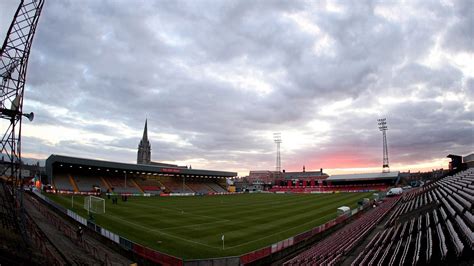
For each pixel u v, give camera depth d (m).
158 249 27.84
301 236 30.38
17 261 16.73
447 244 19.06
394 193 86.81
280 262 25.84
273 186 159.75
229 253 26.89
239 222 42.75
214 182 142.38
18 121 23.64
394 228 31.81
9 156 23.42
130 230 35.84
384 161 136.38
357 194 107.00
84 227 35.47
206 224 40.72
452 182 58.00
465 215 24.09
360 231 32.41
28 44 24.39
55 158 81.75
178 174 121.19
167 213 51.25
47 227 32.75
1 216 26.94
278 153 182.38
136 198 83.81
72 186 88.88
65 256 22.20
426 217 31.14
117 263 24.19
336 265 21.30
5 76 23.53
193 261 21.77
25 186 78.75
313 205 67.94
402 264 18.09
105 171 106.38
